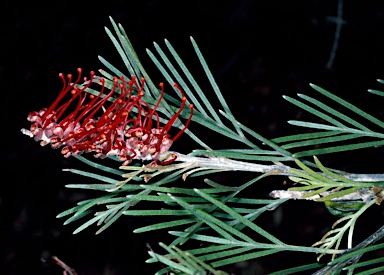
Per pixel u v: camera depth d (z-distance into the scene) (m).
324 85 1.27
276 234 1.05
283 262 1.03
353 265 0.43
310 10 1.40
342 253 0.45
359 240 0.98
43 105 1.36
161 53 0.48
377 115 1.17
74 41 1.45
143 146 0.46
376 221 1.00
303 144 0.47
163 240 1.01
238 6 1.46
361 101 1.21
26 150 1.29
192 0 1.51
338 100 0.47
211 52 1.41
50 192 1.24
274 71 1.32
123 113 0.44
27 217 1.22
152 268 1.09
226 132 0.48
